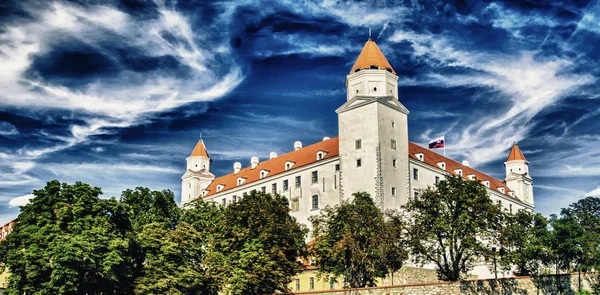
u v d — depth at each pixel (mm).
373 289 61938
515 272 78125
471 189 65688
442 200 66125
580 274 67688
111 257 60125
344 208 71188
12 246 66188
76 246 58750
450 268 70062
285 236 71250
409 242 66312
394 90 102312
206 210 84188
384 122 98188
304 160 111812
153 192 85250
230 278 66438
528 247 66062
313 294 65125
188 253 70562
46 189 66250
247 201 73688
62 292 58219
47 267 59406
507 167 146125
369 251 67875
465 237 62750
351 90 102438
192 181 141250
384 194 94500
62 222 63500
